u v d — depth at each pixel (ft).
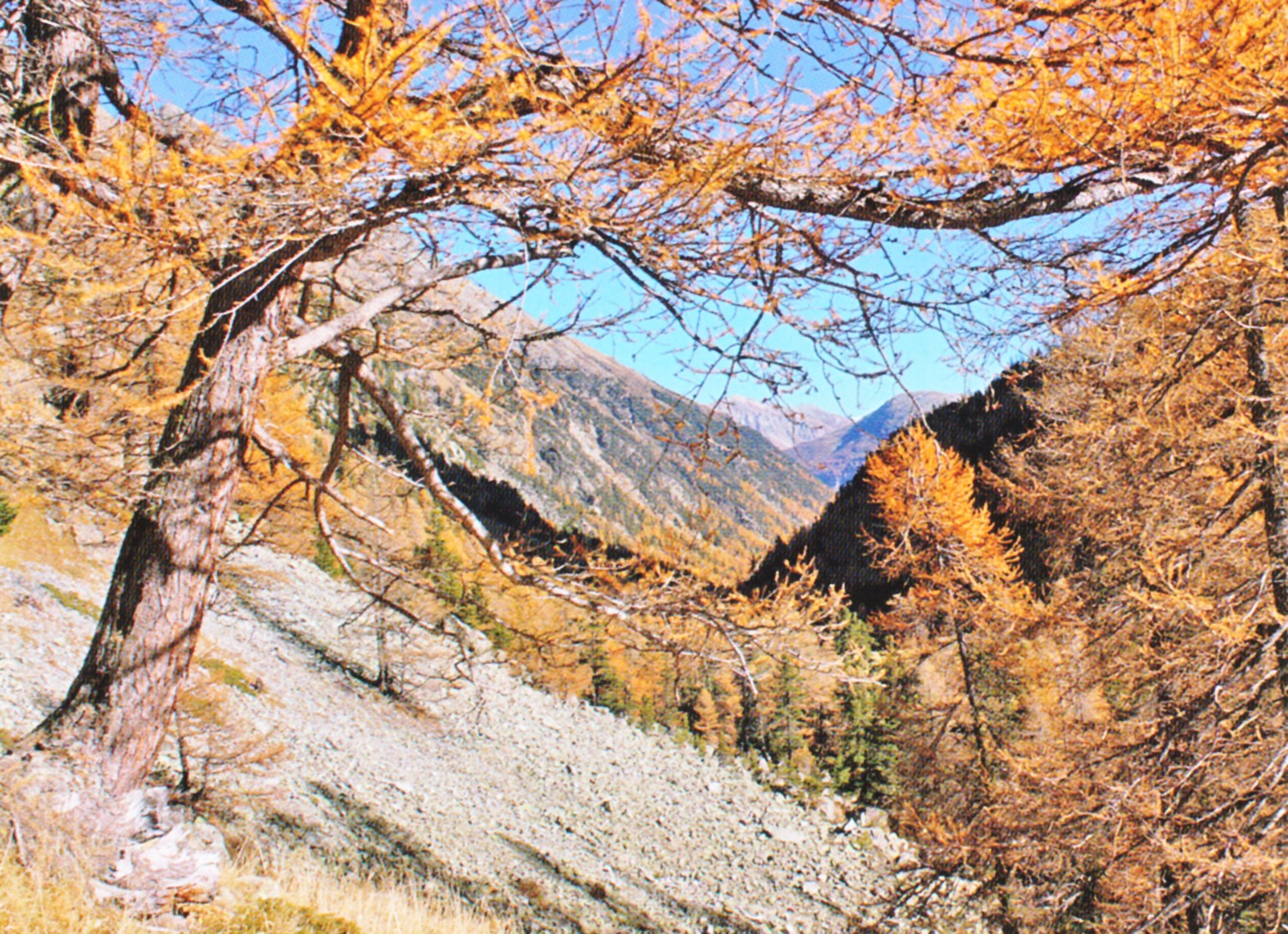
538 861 79.51
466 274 11.02
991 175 8.75
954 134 8.51
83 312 9.29
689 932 72.23
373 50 7.13
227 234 8.34
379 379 14.11
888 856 92.73
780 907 81.10
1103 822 21.24
